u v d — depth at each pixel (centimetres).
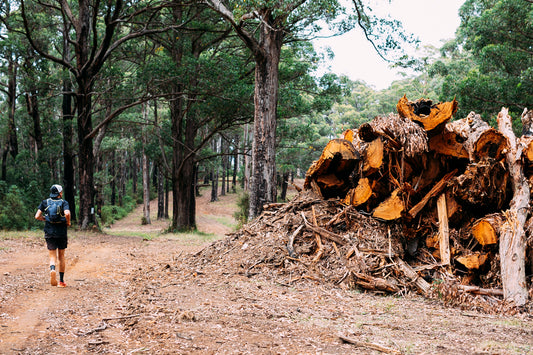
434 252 806
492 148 788
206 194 6106
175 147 2755
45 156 2991
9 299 616
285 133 2817
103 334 455
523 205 720
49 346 412
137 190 6019
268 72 1481
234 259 869
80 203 2320
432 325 494
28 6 2611
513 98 1798
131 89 2380
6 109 4009
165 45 2641
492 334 457
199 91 2297
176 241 1838
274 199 1484
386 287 700
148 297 630
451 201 818
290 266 793
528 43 2094
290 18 1669
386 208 824
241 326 469
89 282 783
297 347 397
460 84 1905
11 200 2181
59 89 2644
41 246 1374
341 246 806
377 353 383
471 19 2230
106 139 3931
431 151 824
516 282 643
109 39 2180
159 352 387
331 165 899
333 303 618
